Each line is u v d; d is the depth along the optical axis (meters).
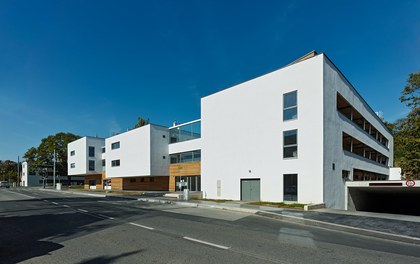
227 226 9.37
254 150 19.89
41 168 72.81
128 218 11.27
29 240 7.21
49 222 10.29
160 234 7.91
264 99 19.64
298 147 17.31
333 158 17.34
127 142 40.22
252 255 5.74
